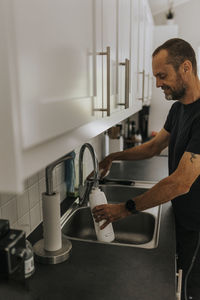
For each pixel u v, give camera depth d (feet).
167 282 2.85
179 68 4.05
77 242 3.65
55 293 2.71
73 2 1.90
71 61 1.91
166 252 3.42
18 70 1.28
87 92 2.27
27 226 3.86
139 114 11.20
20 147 1.32
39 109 1.49
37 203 4.14
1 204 3.27
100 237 3.80
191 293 5.02
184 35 12.05
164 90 4.36
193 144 3.86
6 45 1.19
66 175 5.22
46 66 1.55
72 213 4.57
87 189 4.59
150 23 8.54
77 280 2.90
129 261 3.23
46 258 3.16
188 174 3.77
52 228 3.20
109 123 3.19
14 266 2.44
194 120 4.33
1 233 2.50
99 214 3.77
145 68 7.13
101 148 7.55
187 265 4.96
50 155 1.68
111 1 3.01
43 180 4.30
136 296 2.66
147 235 4.81
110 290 2.75
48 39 1.56
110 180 6.15
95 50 2.39
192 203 4.63
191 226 4.75
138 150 5.79
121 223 4.95
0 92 1.24
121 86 3.82
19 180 1.31
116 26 3.32
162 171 7.13
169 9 11.70
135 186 5.92
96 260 3.26
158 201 3.72
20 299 2.50
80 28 2.05
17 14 1.26
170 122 5.57
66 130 1.86
